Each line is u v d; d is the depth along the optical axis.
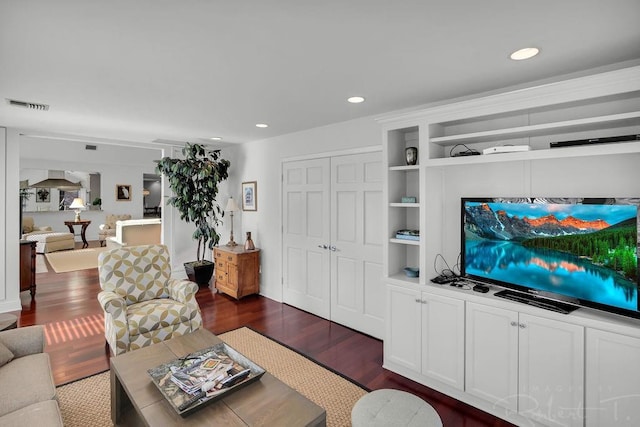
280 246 4.54
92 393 2.41
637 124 1.97
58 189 10.42
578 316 1.87
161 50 1.87
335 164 3.77
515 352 2.09
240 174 5.23
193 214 4.96
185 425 1.47
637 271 1.74
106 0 1.38
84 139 4.58
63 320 3.77
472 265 2.54
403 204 2.75
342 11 1.48
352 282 3.65
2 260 3.97
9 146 3.98
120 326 2.67
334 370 2.78
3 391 1.69
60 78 2.30
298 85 2.46
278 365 2.85
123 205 11.02
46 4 1.41
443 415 2.22
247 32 1.67
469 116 2.33
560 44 1.80
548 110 2.24
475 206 2.50
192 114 3.31
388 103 2.92
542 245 2.12
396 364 2.74
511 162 2.45
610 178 2.06
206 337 2.36
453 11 1.48
